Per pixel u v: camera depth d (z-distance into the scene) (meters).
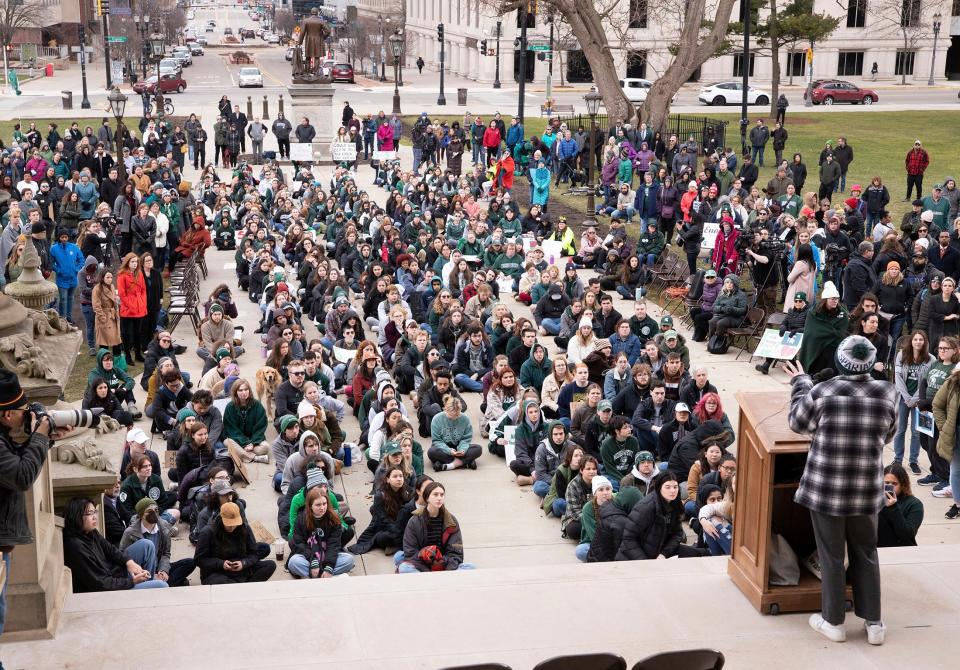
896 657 6.57
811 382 6.80
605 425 13.65
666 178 29.98
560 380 16.19
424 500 11.41
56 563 7.17
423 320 22.19
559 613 7.06
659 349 16.89
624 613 7.07
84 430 9.27
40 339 7.64
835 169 34.94
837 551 6.65
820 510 6.56
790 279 18.88
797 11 58.91
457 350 18.56
